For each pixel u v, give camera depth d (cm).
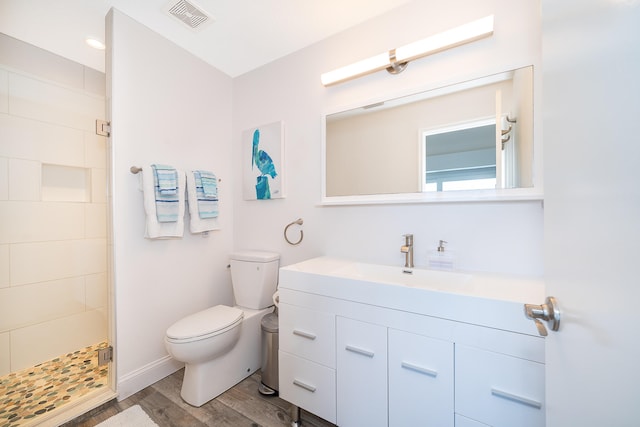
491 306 89
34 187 191
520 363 85
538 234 123
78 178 217
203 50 199
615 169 33
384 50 162
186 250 197
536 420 82
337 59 179
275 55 204
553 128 55
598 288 37
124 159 163
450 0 143
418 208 151
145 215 172
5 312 179
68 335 206
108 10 158
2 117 177
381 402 110
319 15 164
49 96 197
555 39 54
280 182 201
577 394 44
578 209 44
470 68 136
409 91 151
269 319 171
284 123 202
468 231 138
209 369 155
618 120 32
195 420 140
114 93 158
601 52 36
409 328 104
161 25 172
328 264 153
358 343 116
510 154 127
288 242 201
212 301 215
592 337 39
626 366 31
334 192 178
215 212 206
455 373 95
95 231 221
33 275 190
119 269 160
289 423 138
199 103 207
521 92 125
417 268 143
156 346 177
